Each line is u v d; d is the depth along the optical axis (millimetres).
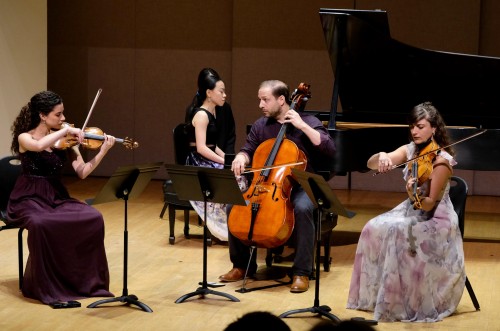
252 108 15859
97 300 8273
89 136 8734
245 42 15719
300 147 9266
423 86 10930
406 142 10461
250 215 8578
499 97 10828
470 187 15500
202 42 16094
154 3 16141
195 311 8008
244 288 8664
